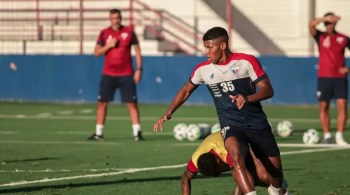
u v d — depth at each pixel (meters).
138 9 67.12
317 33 35.25
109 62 36.69
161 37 66.81
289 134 38.09
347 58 54.44
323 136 38.38
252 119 18.86
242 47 66.81
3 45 66.12
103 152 32.16
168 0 67.12
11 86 59.12
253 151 19.17
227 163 18.36
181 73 56.34
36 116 48.81
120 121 46.06
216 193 22.91
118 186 23.97
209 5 66.88
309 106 55.12
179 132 36.78
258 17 66.56
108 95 36.72
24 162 29.03
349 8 65.12
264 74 18.73
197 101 56.88
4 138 37.31
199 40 66.81
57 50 65.62
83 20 67.06
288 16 66.06
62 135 38.72
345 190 23.41
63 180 24.98
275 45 66.38
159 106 55.47
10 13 67.06
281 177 19.41
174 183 24.56
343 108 34.75
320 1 65.50
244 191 17.64
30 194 22.47
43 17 67.31
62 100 58.38
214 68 18.97
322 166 28.28
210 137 18.91
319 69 34.91
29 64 58.78
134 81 36.72
